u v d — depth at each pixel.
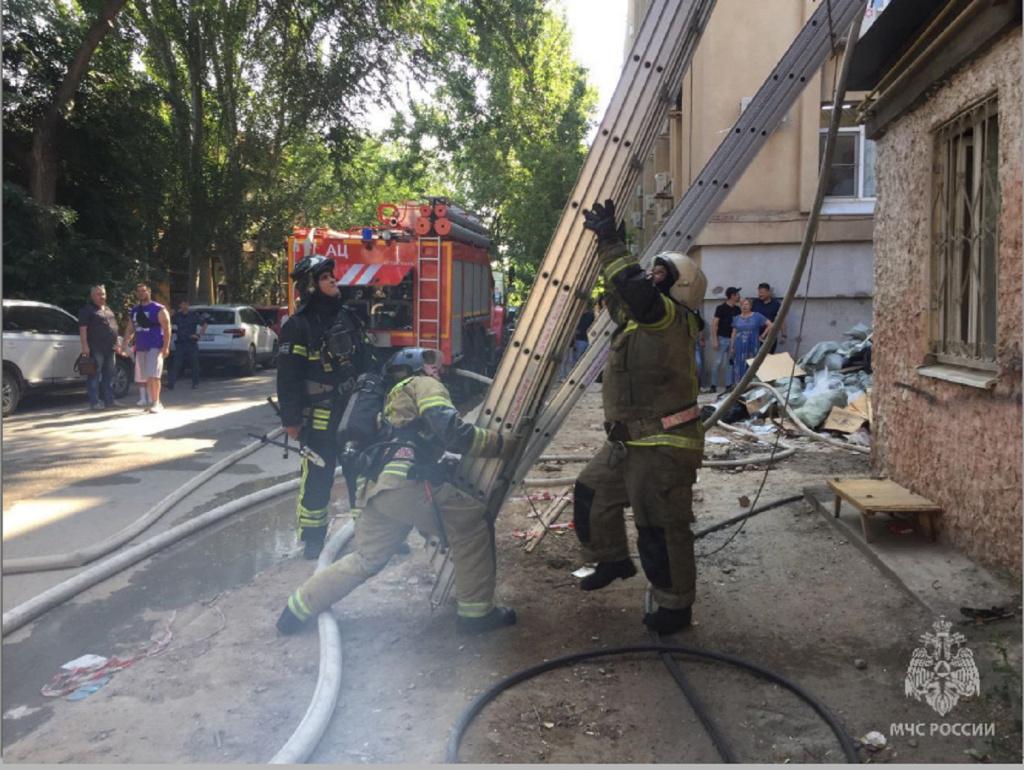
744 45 13.49
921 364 5.62
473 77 25.84
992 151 4.87
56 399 14.49
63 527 6.38
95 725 3.43
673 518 3.98
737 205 13.61
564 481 7.27
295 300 12.21
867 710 3.37
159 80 26.12
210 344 18.80
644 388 3.96
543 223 24.47
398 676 3.78
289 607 4.24
